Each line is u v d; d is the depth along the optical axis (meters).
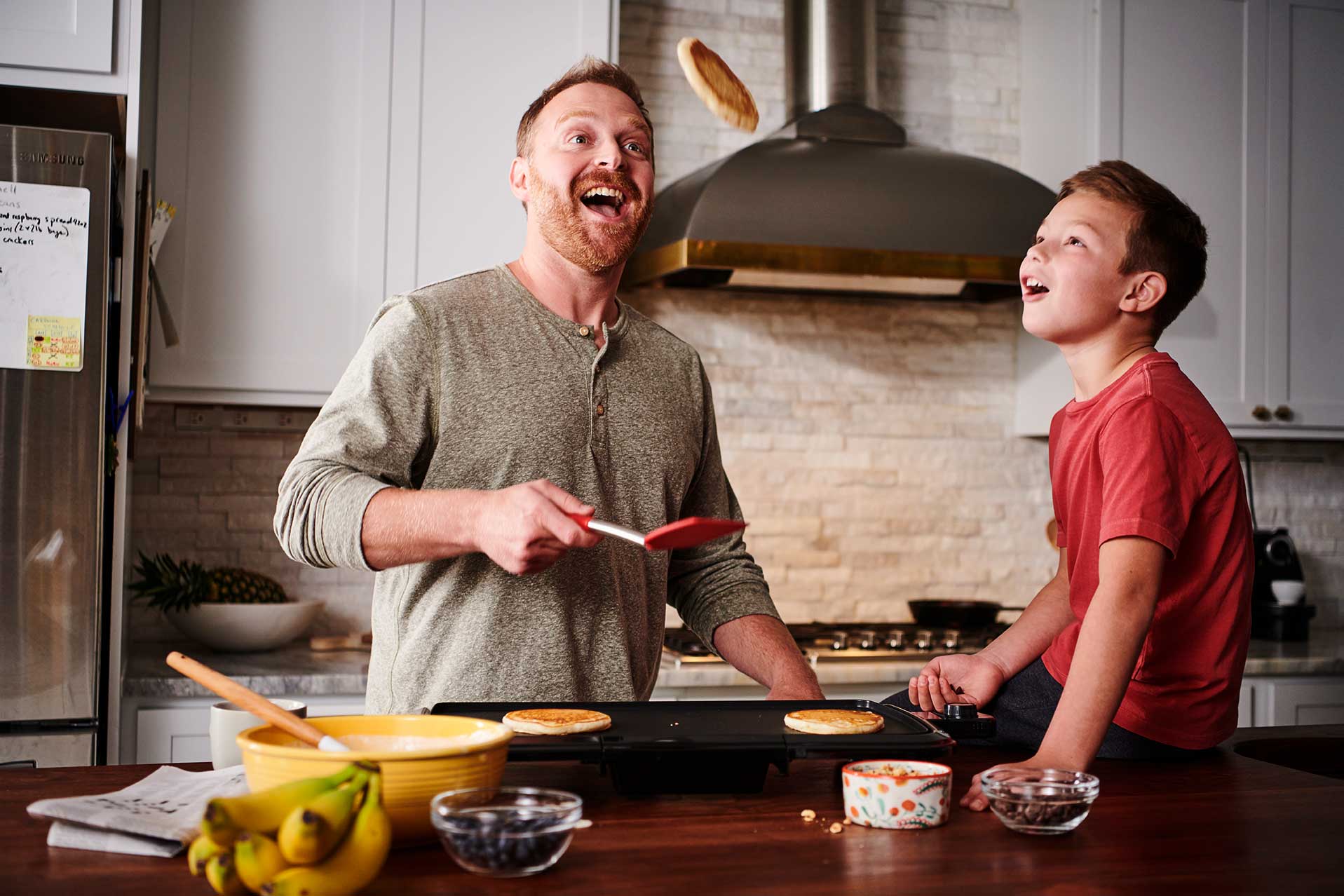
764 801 0.96
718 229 2.56
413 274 2.52
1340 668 2.77
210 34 2.44
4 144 2.01
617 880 0.74
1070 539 1.29
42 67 2.13
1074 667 1.07
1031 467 3.27
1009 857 0.81
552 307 1.46
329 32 2.50
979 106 3.22
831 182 2.69
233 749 1.03
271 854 0.65
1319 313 3.09
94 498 2.04
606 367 1.45
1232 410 3.02
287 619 2.52
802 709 1.13
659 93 3.03
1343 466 3.48
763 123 3.09
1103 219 1.27
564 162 1.42
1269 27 3.10
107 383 2.08
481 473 1.36
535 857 0.73
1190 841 0.86
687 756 0.95
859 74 2.96
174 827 0.80
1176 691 1.19
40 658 2.02
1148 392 1.18
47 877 0.74
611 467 1.43
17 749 2.01
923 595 3.18
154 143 2.49
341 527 1.12
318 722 0.88
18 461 2.01
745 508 3.09
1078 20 3.07
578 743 0.93
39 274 2.02
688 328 3.06
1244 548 1.20
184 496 2.77
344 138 2.50
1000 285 3.00
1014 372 3.26
